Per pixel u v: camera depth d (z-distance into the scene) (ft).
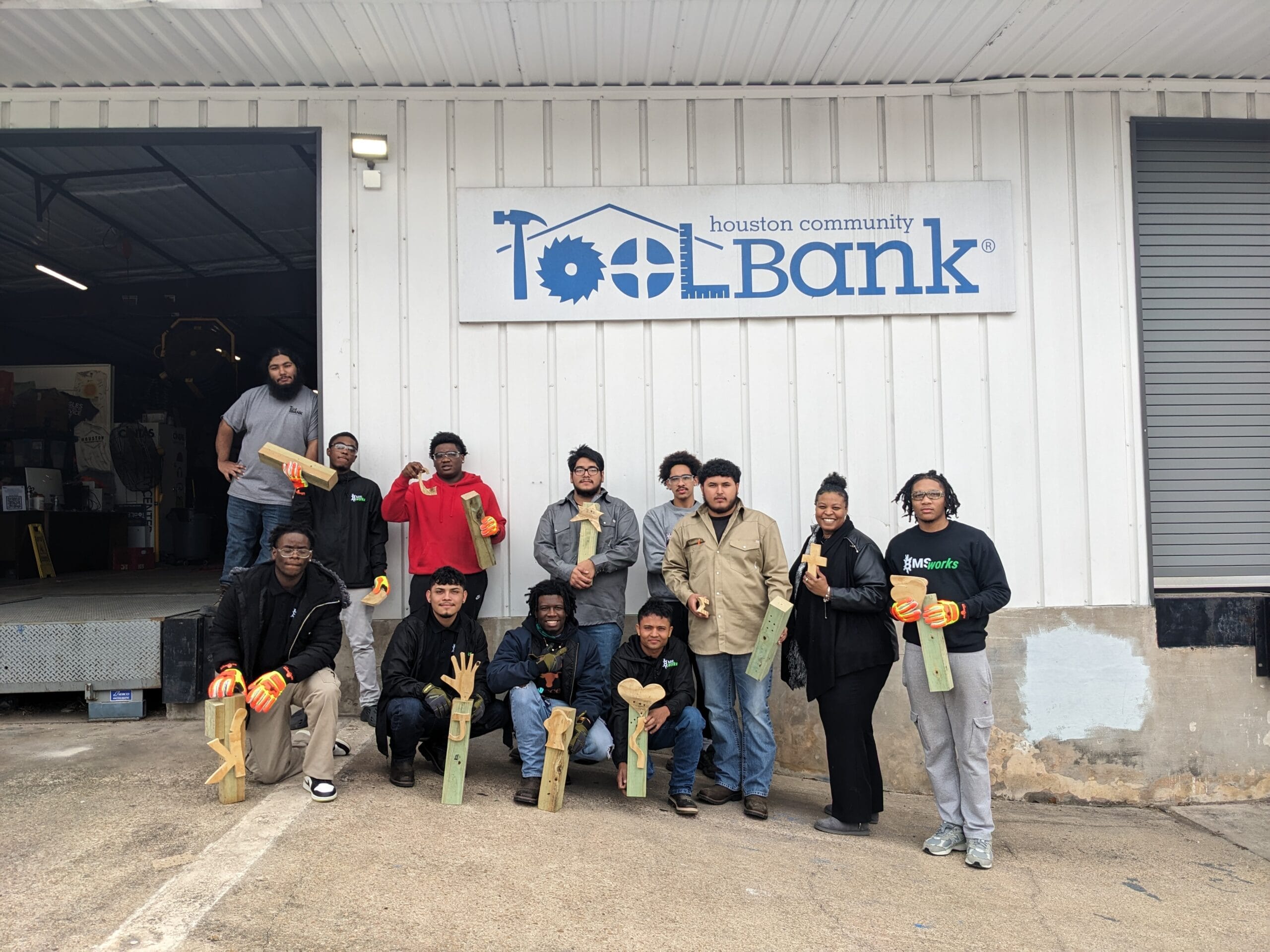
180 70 16.49
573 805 12.92
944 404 17.37
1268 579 18.17
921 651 12.45
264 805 11.53
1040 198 17.65
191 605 17.97
